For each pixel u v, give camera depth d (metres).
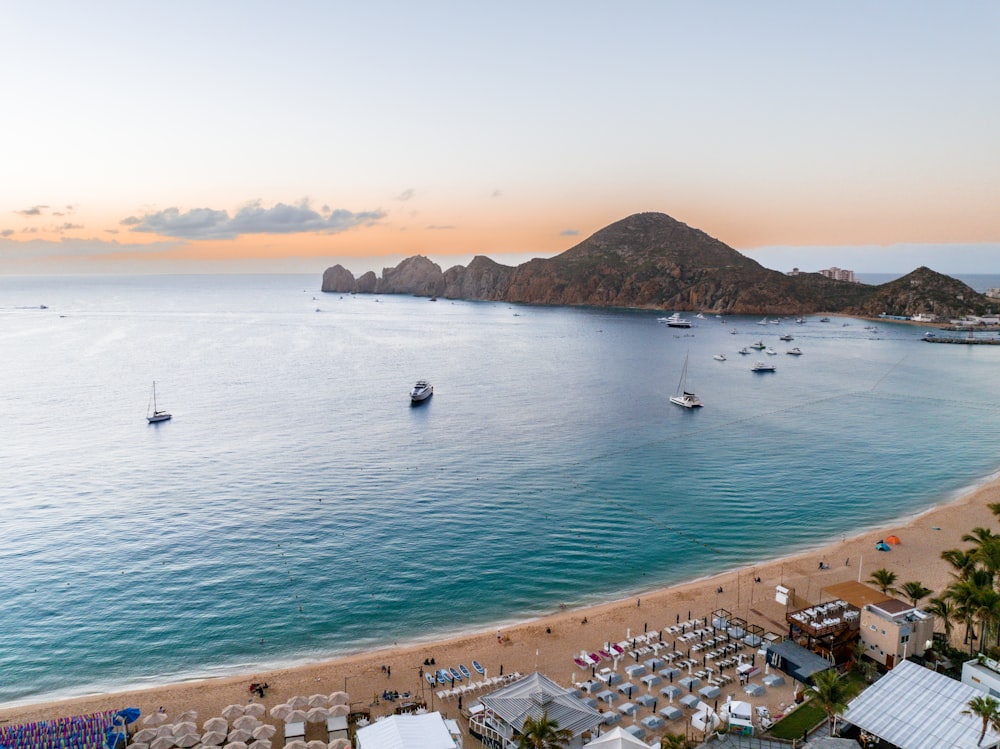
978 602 55.97
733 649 63.28
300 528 95.62
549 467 125.94
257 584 79.31
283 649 66.56
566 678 59.69
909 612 59.19
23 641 67.56
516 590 78.75
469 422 163.38
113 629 69.69
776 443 144.62
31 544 89.75
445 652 64.38
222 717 52.59
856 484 117.50
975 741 45.62
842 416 172.50
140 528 95.25
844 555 85.88
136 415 168.12
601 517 101.19
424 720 48.03
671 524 98.81
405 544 90.75
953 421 167.12
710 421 165.75
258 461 128.75
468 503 106.38
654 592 77.56
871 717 48.22
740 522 100.00
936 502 108.81
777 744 49.06
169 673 62.72
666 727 52.53
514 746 49.12
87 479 117.25
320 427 157.12
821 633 60.09
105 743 48.50
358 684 59.09
